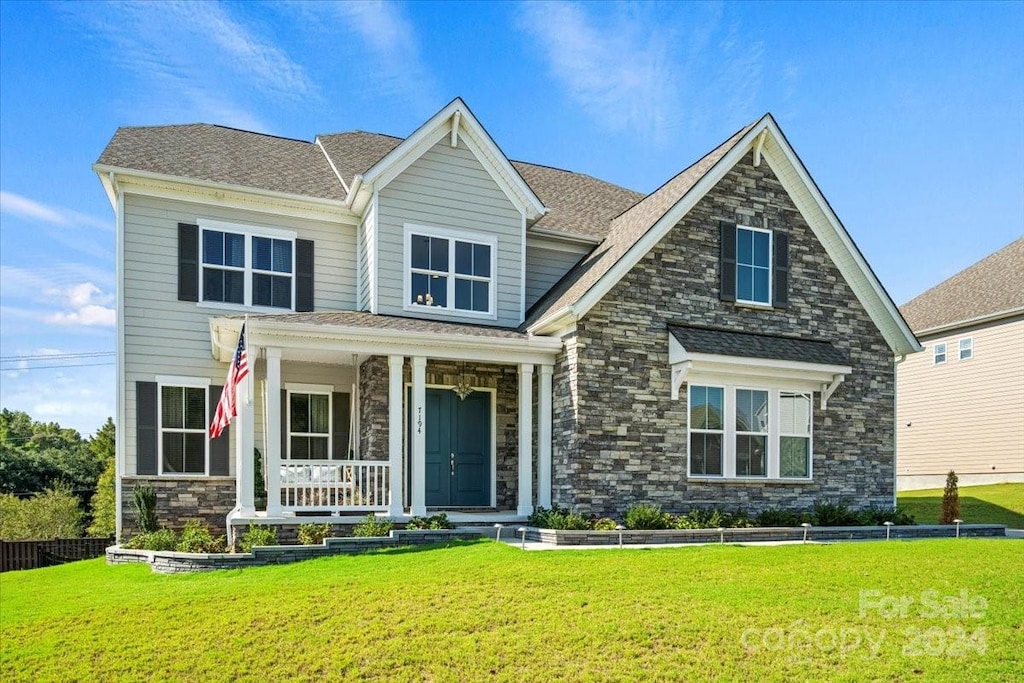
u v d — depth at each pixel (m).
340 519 13.55
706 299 16.20
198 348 16.02
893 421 17.92
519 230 17.52
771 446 16.45
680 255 16.05
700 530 14.10
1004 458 27.39
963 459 29.11
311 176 17.98
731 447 16.02
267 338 13.50
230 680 7.32
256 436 16.27
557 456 15.41
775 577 10.22
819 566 10.95
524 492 15.15
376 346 14.26
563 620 8.45
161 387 15.70
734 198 16.73
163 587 10.66
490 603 9.02
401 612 8.80
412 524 13.77
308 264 17.02
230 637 8.30
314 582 10.19
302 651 7.88
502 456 16.84
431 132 16.73
